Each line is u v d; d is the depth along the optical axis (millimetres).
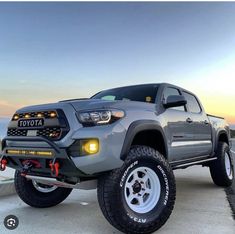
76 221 4477
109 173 3695
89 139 3541
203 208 5168
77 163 3539
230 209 5102
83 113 3680
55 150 3615
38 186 5141
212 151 6566
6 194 6117
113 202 3621
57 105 3854
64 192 5340
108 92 5801
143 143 4461
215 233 3955
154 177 4070
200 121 5980
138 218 3764
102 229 4121
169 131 4770
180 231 4027
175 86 5660
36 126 3916
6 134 4363
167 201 4059
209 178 8305
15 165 4293
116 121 3791
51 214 4844
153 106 4695
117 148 3680
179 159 5234
